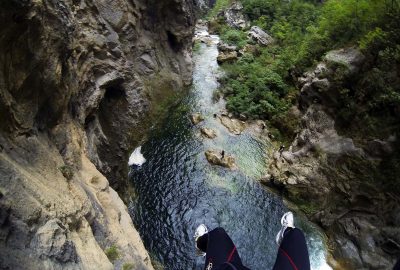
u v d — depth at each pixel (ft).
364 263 52.54
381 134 57.06
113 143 63.87
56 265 21.58
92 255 27.04
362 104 59.98
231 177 65.82
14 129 29.01
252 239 54.60
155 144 71.82
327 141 63.93
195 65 111.04
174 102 86.89
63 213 26.89
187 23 98.53
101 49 60.13
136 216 55.42
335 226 58.18
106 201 38.60
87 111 52.60
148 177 63.36
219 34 146.30
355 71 60.95
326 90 64.13
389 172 55.47
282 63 94.17
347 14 67.00
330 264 53.26
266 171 69.10
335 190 60.64
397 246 52.08
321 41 77.15
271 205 61.52
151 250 50.29
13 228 20.61
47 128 36.60
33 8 28.14
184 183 62.85
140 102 73.41
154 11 85.56
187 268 48.49
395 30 57.72
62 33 36.37
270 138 79.25
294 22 132.87
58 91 37.06
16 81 29.07
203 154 70.59
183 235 53.21
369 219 56.54
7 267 18.61
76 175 36.73
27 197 23.52
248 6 151.53
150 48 83.66
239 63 108.17
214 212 58.03
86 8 58.49
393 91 55.83
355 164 59.21
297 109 79.00
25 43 28.84
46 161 31.07
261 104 85.92
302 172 64.03
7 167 24.22
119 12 70.23
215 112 86.22
